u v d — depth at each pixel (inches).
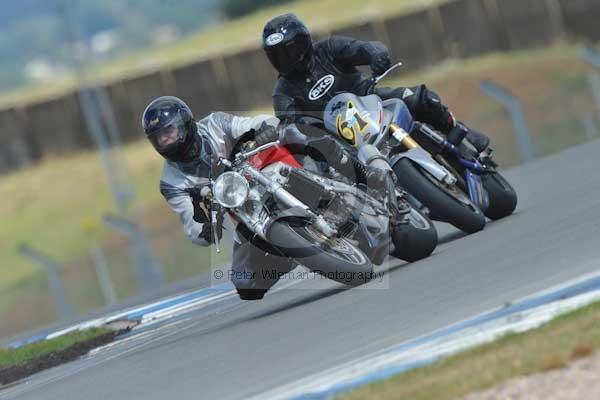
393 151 1278.3
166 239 2442.2
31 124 5388.8
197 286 1756.9
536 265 1018.7
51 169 5182.1
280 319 1142.3
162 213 4065.0
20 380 1353.3
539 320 820.6
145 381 1015.6
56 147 5388.8
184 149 1136.8
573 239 1090.7
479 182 1358.3
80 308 2418.8
